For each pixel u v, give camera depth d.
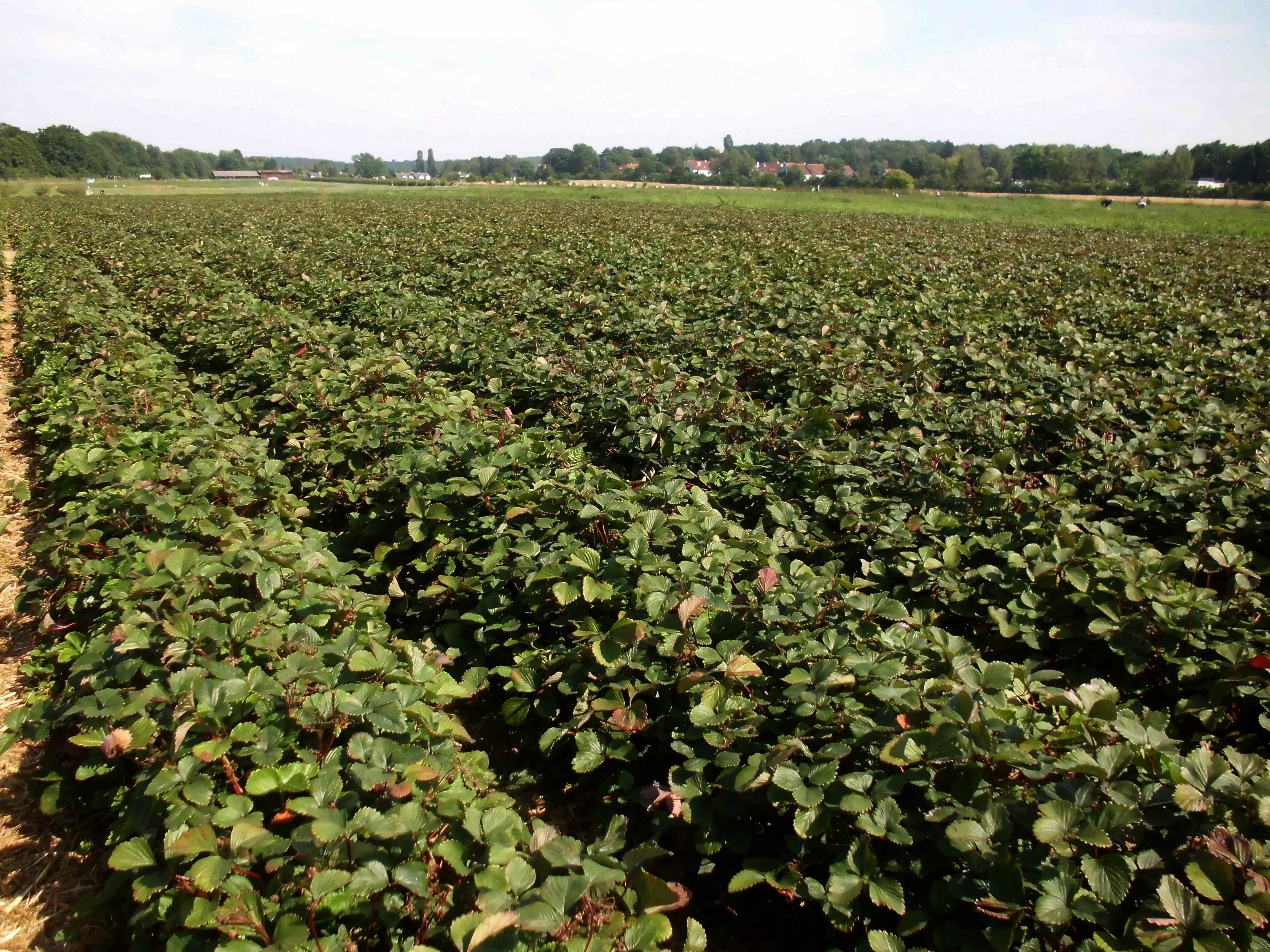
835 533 5.59
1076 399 7.26
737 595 4.05
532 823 3.00
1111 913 2.47
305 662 3.50
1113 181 103.75
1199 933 2.32
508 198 55.44
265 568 4.27
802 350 9.05
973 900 2.64
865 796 2.94
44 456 7.51
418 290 14.24
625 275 15.12
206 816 2.89
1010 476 5.83
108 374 8.56
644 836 3.69
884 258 18.73
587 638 3.95
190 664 3.59
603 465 6.92
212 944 2.59
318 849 2.67
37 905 3.39
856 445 6.16
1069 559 4.38
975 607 4.61
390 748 3.10
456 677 4.69
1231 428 6.93
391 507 5.89
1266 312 13.38
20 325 14.54
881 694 3.22
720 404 6.95
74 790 3.74
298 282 14.56
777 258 18.91
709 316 11.66
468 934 2.38
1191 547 5.06
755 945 3.30
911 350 9.18
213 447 6.16
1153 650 3.98
